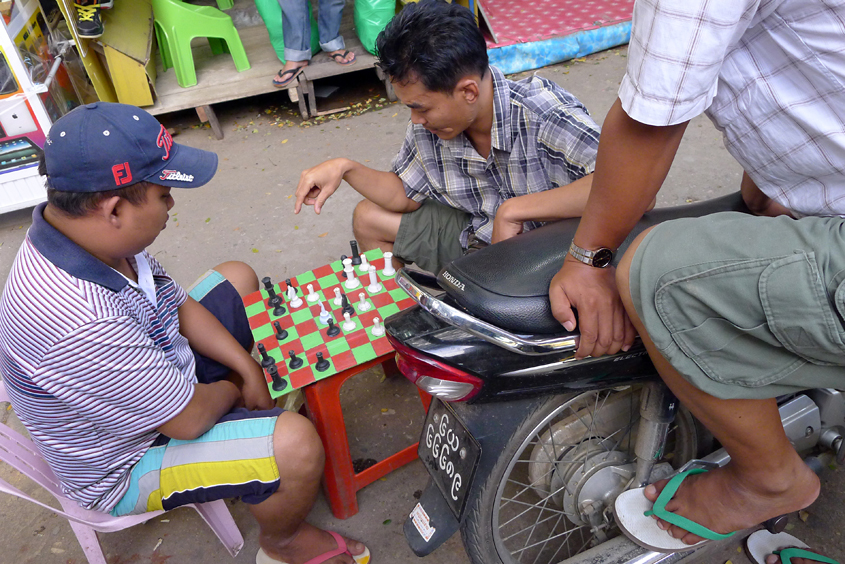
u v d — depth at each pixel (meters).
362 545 1.87
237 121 4.55
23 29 3.50
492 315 1.29
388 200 2.22
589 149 1.75
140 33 4.34
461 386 1.33
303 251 3.21
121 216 1.35
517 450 1.40
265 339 1.88
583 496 1.60
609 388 1.41
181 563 1.93
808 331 0.97
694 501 1.39
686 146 3.54
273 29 4.38
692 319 1.06
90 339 1.34
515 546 1.85
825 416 1.65
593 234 1.16
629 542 1.56
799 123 1.03
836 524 1.78
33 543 2.04
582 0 5.10
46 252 1.34
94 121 1.29
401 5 4.54
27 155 3.50
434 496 1.51
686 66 0.91
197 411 1.55
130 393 1.42
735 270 1.00
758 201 1.57
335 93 4.74
